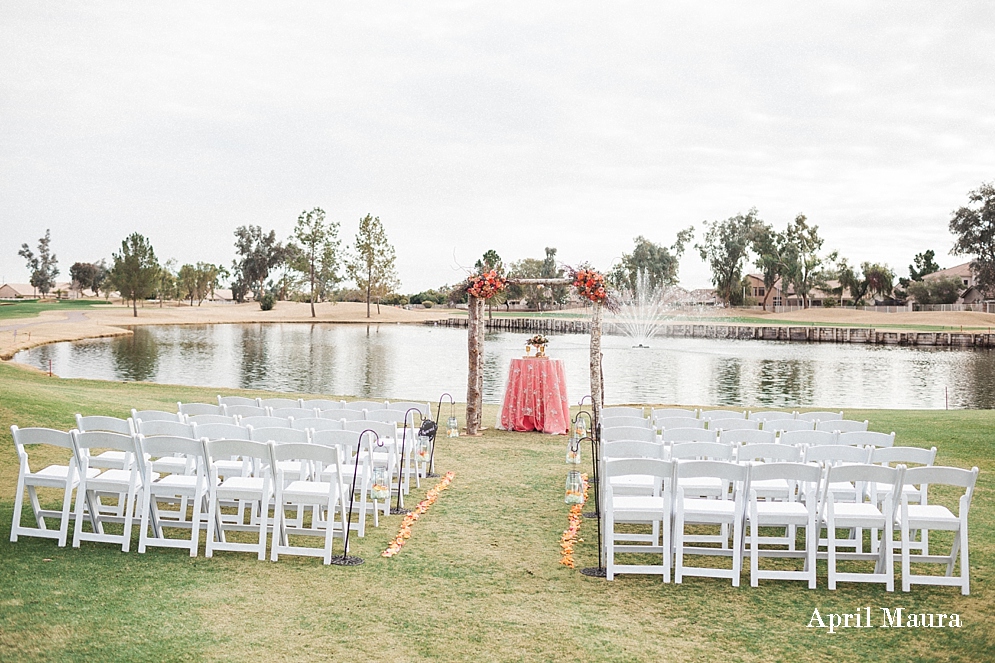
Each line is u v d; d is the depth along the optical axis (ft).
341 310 359.87
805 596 19.19
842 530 26.35
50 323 215.92
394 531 24.13
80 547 21.72
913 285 335.88
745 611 18.10
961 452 39.40
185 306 396.16
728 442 26.09
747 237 354.95
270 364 120.26
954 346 195.52
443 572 20.29
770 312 343.05
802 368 127.54
